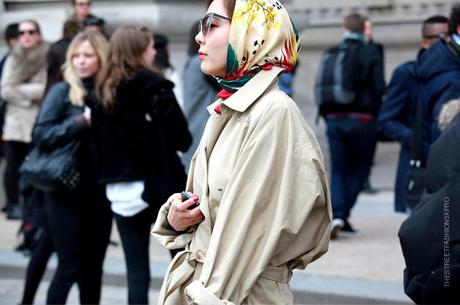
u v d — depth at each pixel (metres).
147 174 7.27
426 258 4.41
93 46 7.68
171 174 7.32
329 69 11.59
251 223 4.07
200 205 4.31
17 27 13.24
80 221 7.81
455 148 4.45
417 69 7.97
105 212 7.92
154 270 10.09
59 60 8.77
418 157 7.65
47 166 7.61
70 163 7.62
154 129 7.27
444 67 7.62
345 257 10.46
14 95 12.78
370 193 14.95
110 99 7.20
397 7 18.34
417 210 4.55
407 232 4.48
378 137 11.67
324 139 17.66
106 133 7.28
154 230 4.57
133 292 7.32
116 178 7.22
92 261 8.01
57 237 7.77
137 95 7.23
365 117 11.54
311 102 18.81
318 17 18.78
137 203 7.26
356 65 11.47
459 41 7.57
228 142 4.25
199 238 4.34
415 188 7.58
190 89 10.05
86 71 7.70
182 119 7.42
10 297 9.96
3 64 13.38
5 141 13.23
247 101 4.16
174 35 15.97
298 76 18.94
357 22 11.72
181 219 4.35
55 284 7.77
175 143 7.43
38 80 12.85
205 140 4.38
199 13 16.09
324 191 4.18
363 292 9.10
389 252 10.71
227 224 4.09
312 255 4.25
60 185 7.61
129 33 7.35
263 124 4.10
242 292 4.09
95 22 10.39
